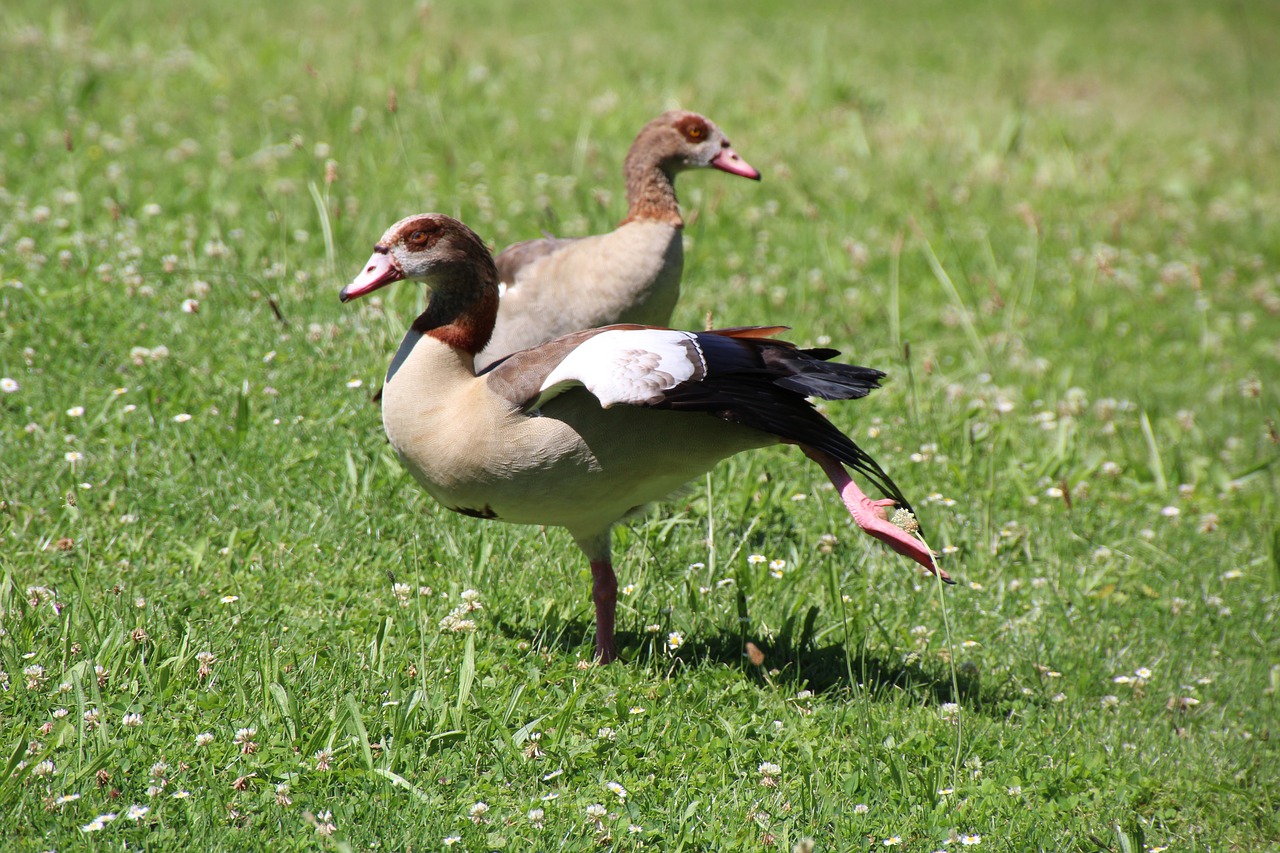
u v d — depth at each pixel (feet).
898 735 24.94
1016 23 113.50
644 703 24.66
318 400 34.88
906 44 100.99
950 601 30.68
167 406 33.17
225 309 38.65
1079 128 80.18
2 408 32.35
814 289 49.57
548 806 21.09
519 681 24.79
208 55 69.10
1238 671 30.17
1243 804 24.79
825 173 64.28
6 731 21.40
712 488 33.55
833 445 23.16
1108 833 22.88
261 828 19.95
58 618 24.58
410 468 25.32
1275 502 39.04
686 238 53.26
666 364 22.45
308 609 26.76
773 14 107.45
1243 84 97.66
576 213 53.52
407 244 25.02
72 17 73.05
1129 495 38.32
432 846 19.70
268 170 53.11
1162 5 125.29
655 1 106.63
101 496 29.68
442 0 95.91
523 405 23.73
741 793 22.29
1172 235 62.34
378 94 66.39
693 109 71.87
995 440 38.32
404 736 22.13
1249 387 42.96
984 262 55.47
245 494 30.40
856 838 21.45
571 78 77.05
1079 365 48.21
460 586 28.19
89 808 19.58
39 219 43.01
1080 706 27.58
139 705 22.17
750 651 24.70
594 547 26.30
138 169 51.24
